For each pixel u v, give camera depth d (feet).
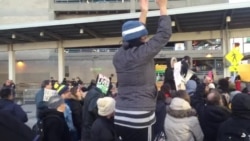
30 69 155.02
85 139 26.30
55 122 22.34
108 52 153.07
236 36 85.30
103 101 19.31
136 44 11.55
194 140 19.98
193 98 25.71
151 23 80.12
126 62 11.40
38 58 154.81
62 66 103.04
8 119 8.13
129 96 11.45
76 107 30.14
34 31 94.27
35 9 175.42
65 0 177.47
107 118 19.33
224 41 85.61
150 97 11.50
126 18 81.97
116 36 97.91
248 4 69.72
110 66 152.87
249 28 84.48
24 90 108.68
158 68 70.54
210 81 27.96
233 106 16.11
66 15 181.57
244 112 15.81
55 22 87.81
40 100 29.32
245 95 16.10
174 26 82.89
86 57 152.76
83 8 177.47
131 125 11.41
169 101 23.13
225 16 75.66
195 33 87.81
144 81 11.35
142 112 11.32
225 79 30.14
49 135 22.25
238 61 50.29
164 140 20.17
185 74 27.78
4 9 175.63
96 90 26.55
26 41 106.42
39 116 23.47
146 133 11.48
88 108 25.95
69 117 29.09
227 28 84.28
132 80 11.36
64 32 95.14
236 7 70.33
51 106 22.85
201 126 22.20
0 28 91.76
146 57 11.21
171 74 28.09
